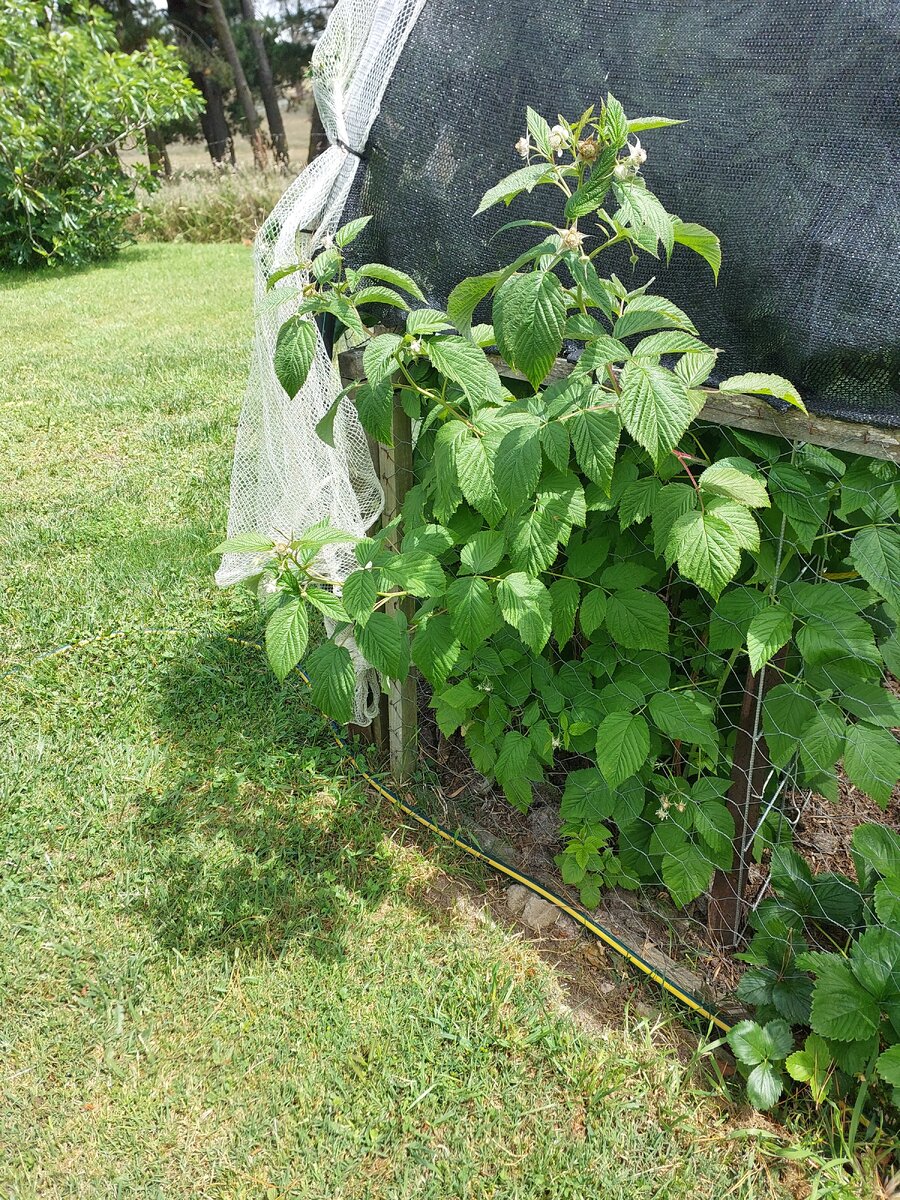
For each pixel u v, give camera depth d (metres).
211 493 3.88
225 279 8.26
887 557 1.50
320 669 1.76
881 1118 1.60
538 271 1.37
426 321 1.64
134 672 2.80
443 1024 1.82
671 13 1.71
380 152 1.92
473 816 2.33
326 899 2.09
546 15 1.82
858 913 1.81
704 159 1.61
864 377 1.44
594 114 1.73
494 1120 1.67
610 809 1.97
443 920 2.06
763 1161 1.59
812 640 1.57
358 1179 1.58
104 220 9.41
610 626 1.79
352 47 1.87
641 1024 1.80
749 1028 1.67
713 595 1.46
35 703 2.69
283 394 2.00
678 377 1.48
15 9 8.71
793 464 1.60
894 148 1.46
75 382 5.29
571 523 1.67
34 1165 1.60
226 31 18.36
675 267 1.68
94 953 1.96
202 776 2.44
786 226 1.51
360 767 2.45
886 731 1.61
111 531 3.57
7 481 4.04
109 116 8.93
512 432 1.54
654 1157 1.61
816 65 1.54
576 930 2.04
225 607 3.10
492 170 1.85
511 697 2.06
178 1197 1.56
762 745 1.82
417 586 1.70
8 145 8.37
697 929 2.02
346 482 2.07
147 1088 1.72
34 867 2.16
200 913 2.06
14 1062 1.76
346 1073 1.75
